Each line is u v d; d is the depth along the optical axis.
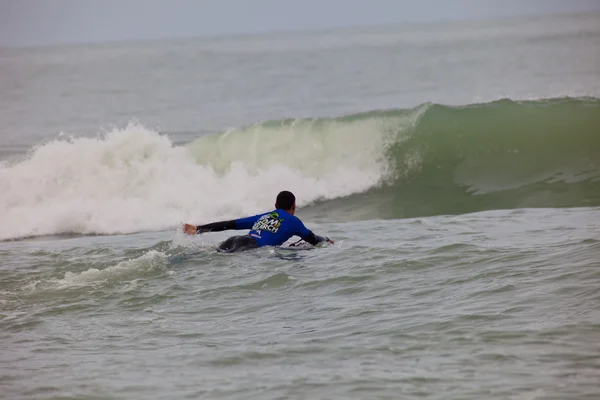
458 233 38.84
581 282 26.91
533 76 161.75
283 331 24.81
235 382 20.38
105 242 44.44
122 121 123.88
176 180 60.97
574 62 189.25
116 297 30.19
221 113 128.62
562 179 60.03
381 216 55.22
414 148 64.31
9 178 60.12
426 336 23.03
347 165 63.75
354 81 174.75
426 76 176.88
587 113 66.75
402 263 32.50
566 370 19.47
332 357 21.91
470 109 67.00
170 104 146.00
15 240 53.56
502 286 27.62
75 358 23.16
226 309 27.97
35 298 30.53
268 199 60.47
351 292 28.98
